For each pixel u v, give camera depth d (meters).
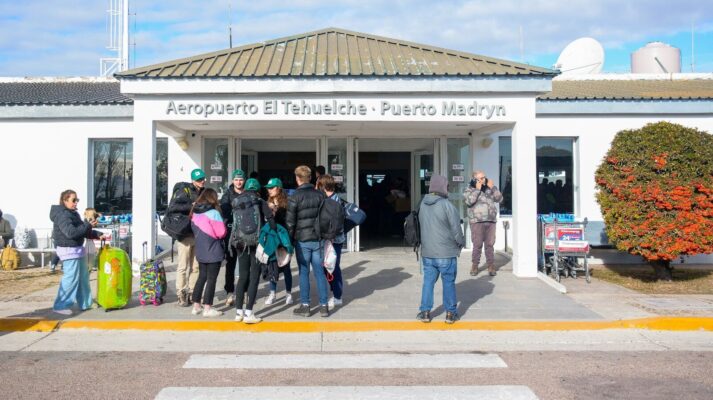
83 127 13.24
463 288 9.57
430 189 7.52
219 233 7.60
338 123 10.90
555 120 13.61
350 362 6.18
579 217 13.64
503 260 12.58
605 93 14.74
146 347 6.76
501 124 10.84
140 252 10.12
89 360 6.23
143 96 10.06
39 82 17.28
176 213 8.07
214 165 13.68
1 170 13.18
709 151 10.06
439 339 7.11
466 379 5.60
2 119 13.16
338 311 8.04
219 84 9.93
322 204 7.75
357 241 14.04
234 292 8.69
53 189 13.21
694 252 9.84
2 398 5.01
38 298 8.98
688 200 9.86
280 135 13.64
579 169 13.65
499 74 10.01
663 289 10.14
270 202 8.27
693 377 5.63
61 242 7.70
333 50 11.57
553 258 10.92
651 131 10.32
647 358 6.31
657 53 18.22
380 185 16.92
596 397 5.07
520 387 5.34
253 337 7.18
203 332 7.34
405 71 10.23
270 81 9.91
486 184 10.89
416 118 10.19
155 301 8.34
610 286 10.02
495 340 7.08
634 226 10.05
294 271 11.48
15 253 12.27
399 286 9.78
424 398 5.06
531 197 10.38
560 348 6.76
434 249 7.36
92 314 7.82
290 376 5.69
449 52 11.45
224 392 5.21
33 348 6.69
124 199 13.53
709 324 7.53
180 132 12.75
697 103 13.26
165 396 5.09
